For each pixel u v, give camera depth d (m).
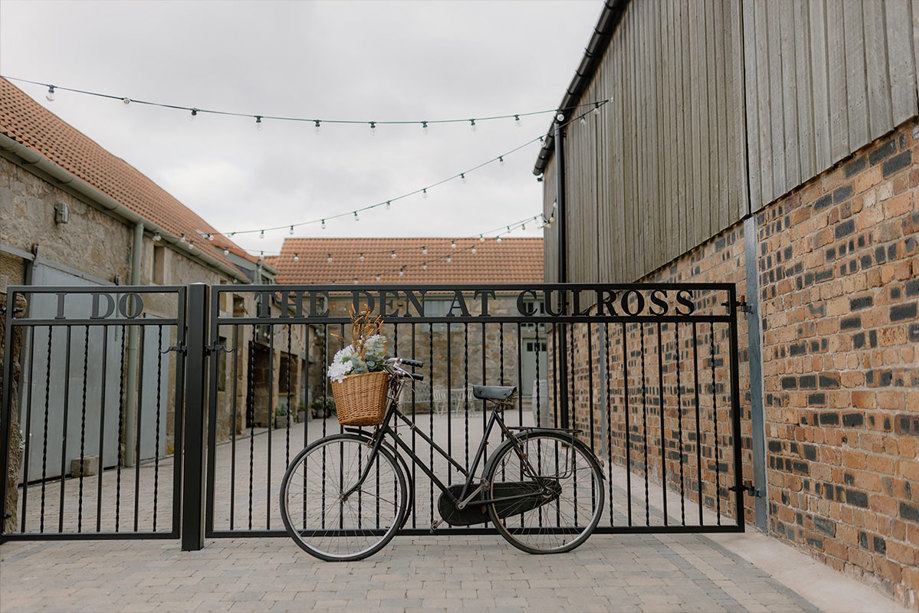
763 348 3.99
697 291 5.13
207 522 3.99
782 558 3.52
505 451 3.89
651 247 6.16
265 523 4.91
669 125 5.68
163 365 10.35
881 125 2.79
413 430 3.93
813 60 3.35
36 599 3.04
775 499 3.87
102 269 8.46
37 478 7.14
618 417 7.38
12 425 4.32
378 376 3.79
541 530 3.92
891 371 2.79
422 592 3.12
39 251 7.12
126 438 8.82
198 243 11.98
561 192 9.63
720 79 4.60
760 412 4.05
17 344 4.55
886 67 2.75
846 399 3.13
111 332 8.59
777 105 3.76
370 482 4.02
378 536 3.95
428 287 4.11
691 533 4.15
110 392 8.59
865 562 2.98
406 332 22.77
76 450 7.85
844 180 3.14
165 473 8.16
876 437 2.90
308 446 3.87
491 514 3.82
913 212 2.64
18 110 8.66
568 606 2.92
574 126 9.42
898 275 2.73
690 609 2.88
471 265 23.97
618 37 7.25
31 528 4.71
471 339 22.62
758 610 2.86
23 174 6.86
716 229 4.69
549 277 11.95
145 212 10.10
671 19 5.61
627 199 6.92
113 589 3.18
